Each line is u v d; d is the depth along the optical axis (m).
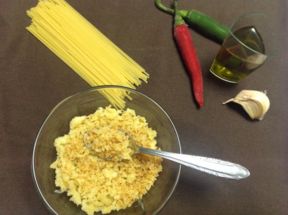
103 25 0.33
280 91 0.34
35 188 0.28
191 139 0.31
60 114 0.29
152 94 0.32
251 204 0.30
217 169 0.28
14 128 0.29
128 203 0.28
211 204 0.30
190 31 0.35
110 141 0.29
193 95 0.32
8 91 0.30
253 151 0.32
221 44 0.34
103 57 0.32
